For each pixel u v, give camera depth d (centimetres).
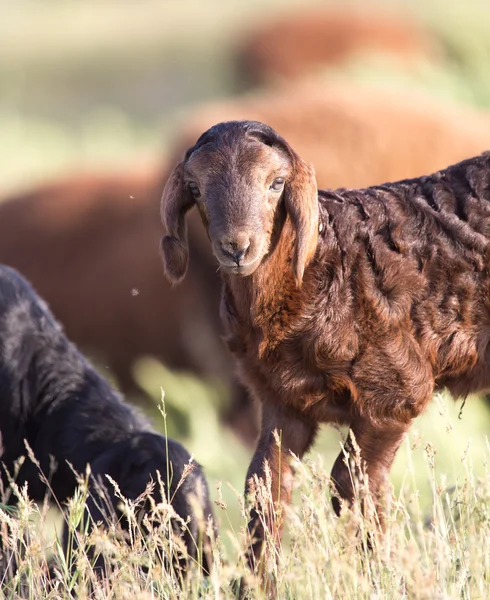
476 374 1138
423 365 1086
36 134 4522
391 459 1101
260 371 1112
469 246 1095
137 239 2484
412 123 1986
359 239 1088
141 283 2397
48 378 1269
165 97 5725
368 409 1087
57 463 1231
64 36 8375
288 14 4259
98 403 1255
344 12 4219
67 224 2567
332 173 1942
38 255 2556
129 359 2419
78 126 5009
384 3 5288
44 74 6888
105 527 1095
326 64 3762
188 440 2052
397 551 904
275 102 2089
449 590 911
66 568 988
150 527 998
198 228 2111
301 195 1024
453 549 970
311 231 1024
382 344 1076
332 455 1858
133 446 1127
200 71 6022
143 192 2569
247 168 1008
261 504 1037
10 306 1281
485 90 2969
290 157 1034
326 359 1077
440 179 1145
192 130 2045
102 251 2500
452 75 3119
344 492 1092
